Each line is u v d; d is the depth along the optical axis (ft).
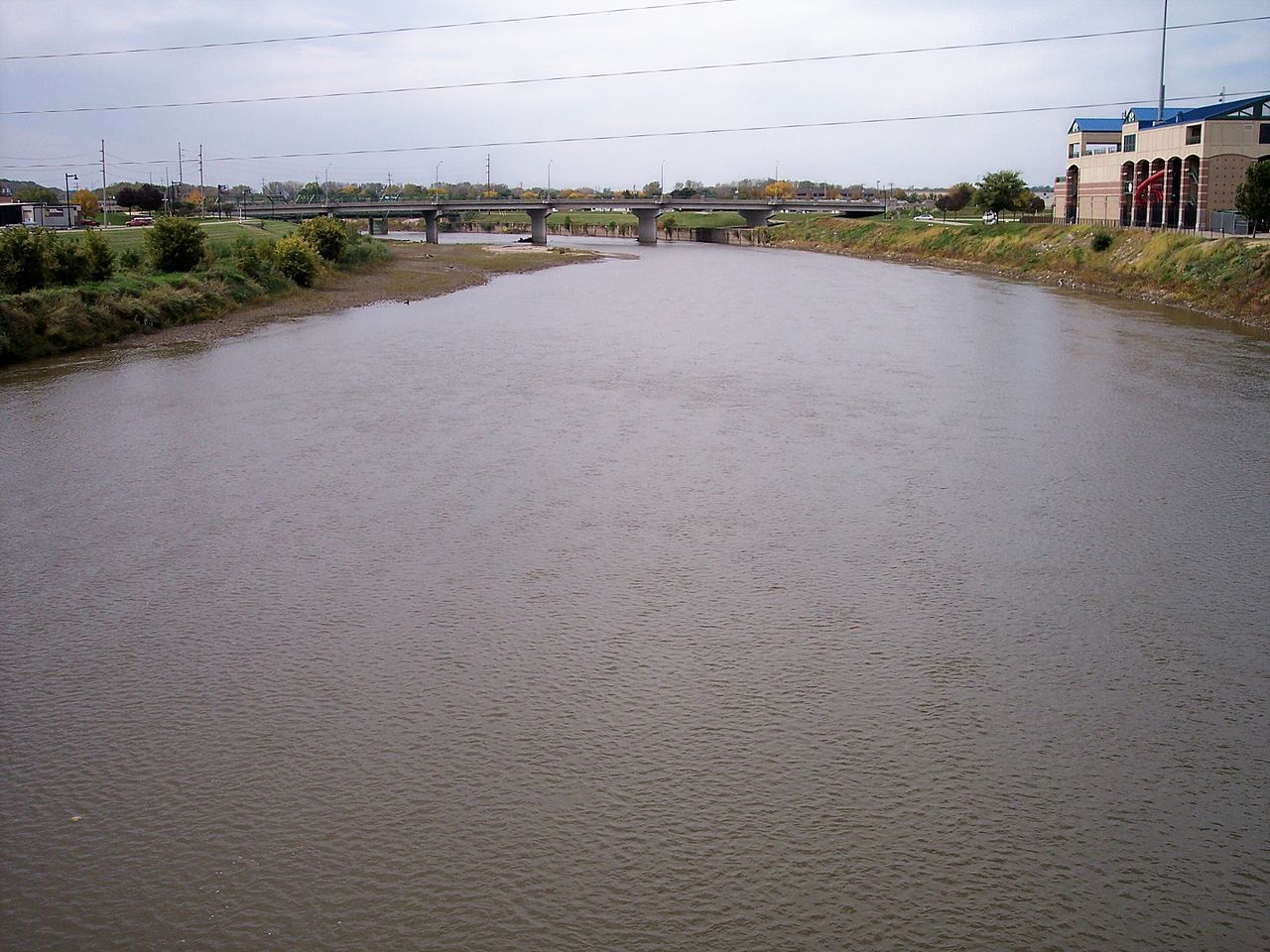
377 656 35.45
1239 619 38.34
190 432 63.52
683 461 57.36
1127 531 46.83
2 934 23.25
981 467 56.29
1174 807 27.71
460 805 27.63
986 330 110.11
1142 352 93.61
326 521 47.80
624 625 37.76
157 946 22.90
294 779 28.73
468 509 49.44
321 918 23.70
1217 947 22.97
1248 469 55.88
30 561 43.21
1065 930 23.40
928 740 30.71
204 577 41.65
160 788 28.37
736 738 30.73
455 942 22.98
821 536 46.19
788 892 24.50
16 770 29.25
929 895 24.44
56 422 66.13
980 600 39.86
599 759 29.71
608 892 24.47
